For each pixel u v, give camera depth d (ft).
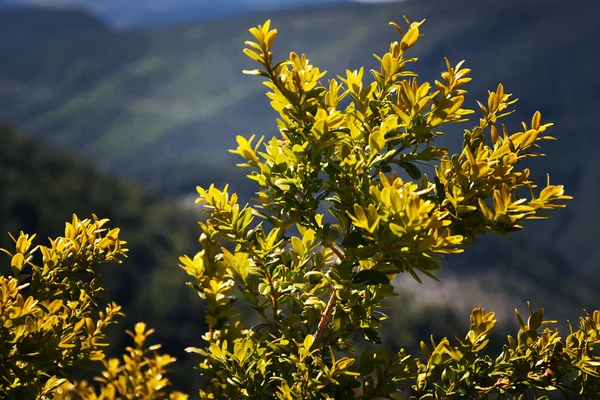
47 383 7.66
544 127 7.07
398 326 253.03
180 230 383.65
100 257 7.63
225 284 8.81
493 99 7.35
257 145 7.44
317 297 8.06
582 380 7.15
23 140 388.57
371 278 6.61
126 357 11.57
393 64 7.32
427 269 5.75
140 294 297.33
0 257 154.81
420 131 6.86
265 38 6.75
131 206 383.86
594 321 7.32
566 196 5.87
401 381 7.55
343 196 6.88
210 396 8.47
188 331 284.20
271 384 8.01
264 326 8.02
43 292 7.22
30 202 330.54
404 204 5.60
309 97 6.93
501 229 6.47
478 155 6.95
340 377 7.37
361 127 7.54
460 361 7.30
